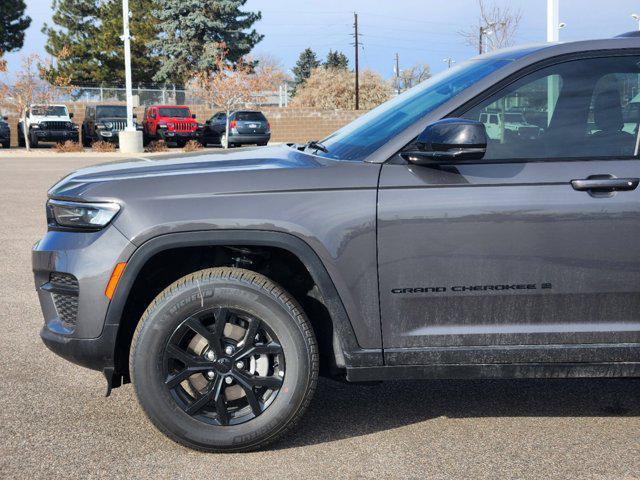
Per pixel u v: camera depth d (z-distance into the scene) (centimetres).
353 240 333
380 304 337
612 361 343
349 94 5891
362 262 334
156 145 3027
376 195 333
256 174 338
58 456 345
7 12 4569
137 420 387
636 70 346
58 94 3800
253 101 3812
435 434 368
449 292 336
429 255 334
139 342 335
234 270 339
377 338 340
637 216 332
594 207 331
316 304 362
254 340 341
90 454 347
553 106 344
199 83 4322
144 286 364
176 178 340
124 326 351
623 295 339
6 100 3166
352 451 349
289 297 340
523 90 346
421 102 362
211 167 352
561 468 330
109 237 334
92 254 335
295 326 338
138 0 5025
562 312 340
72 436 367
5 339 528
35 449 352
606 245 333
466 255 334
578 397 417
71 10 4972
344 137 377
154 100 4053
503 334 340
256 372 344
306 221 331
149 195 336
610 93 345
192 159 375
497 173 334
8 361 480
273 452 349
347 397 419
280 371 344
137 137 2934
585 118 343
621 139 341
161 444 358
